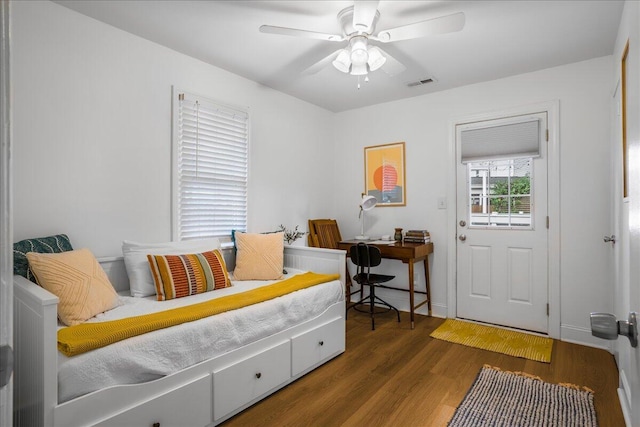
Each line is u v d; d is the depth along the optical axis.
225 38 2.54
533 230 3.15
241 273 2.71
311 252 3.01
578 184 2.91
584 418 1.88
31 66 2.02
